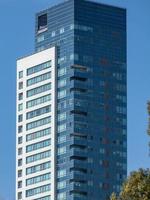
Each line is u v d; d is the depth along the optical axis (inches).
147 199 3976.4
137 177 4028.1
